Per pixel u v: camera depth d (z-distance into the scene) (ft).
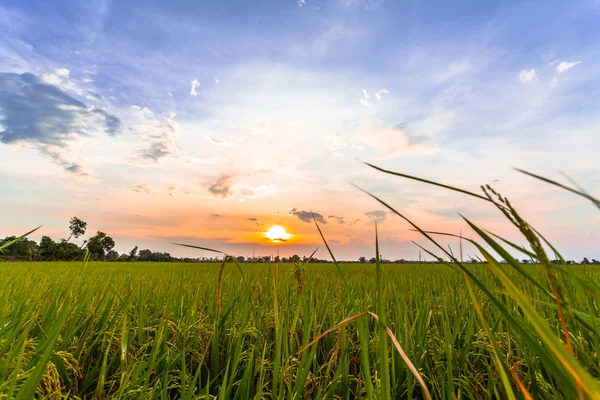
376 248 4.24
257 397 7.25
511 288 2.99
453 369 9.64
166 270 44.21
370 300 16.69
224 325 12.21
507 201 2.93
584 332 5.82
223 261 11.89
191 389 7.49
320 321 13.79
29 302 13.65
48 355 5.06
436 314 15.85
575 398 2.62
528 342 2.98
